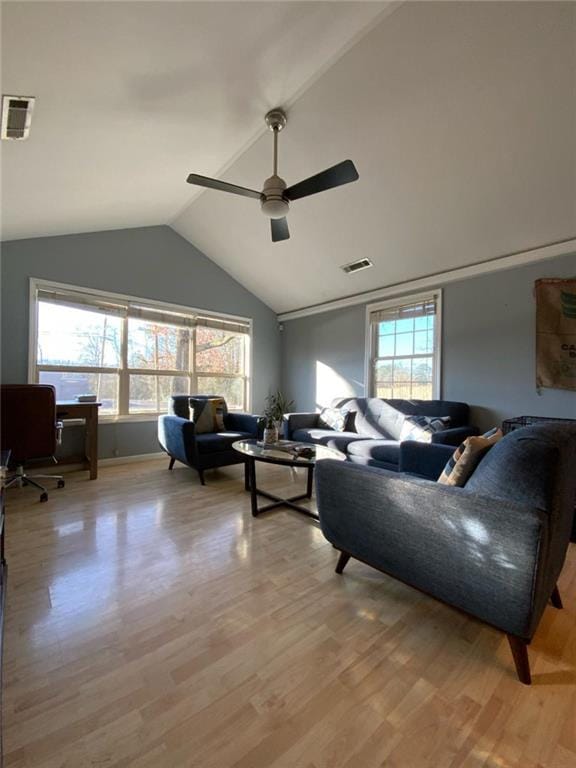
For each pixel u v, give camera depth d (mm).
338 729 988
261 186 3359
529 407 3240
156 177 3068
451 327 3801
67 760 895
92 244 3891
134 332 4270
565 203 2705
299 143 2787
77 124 2018
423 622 1447
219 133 2605
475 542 1219
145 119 2182
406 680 1158
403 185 2967
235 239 4441
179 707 1048
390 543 1481
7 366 3369
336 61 2102
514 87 2100
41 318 3582
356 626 1414
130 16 1414
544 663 1241
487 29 1857
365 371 4680
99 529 2277
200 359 4910
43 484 3227
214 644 1303
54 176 2488
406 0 1760
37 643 1289
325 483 1729
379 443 3381
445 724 1007
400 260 3877
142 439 4273
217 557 1944
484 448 1510
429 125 2434
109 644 1294
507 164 2559
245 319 5426
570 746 950
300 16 1697
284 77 2139
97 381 3979
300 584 1698
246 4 1525
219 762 898
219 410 4047
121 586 1657
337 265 4301
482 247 3348
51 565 1829
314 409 5391
